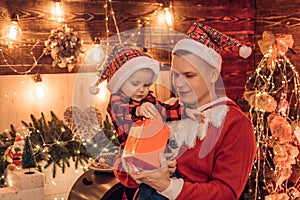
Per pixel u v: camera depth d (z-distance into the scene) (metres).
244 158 1.89
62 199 3.12
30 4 3.34
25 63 3.36
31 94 3.37
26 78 3.36
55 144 3.13
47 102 3.42
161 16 3.83
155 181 1.82
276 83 3.48
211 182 1.88
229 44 2.04
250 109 3.36
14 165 2.94
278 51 3.35
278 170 3.28
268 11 4.11
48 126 3.21
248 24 4.22
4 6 3.26
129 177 2.07
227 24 4.13
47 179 3.07
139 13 3.74
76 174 3.16
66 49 3.30
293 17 3.85
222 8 4.09
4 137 3.15
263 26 4.17
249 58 4.26
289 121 3.55
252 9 4.22
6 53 3.29
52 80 3.42
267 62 3.43
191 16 3.96
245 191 3.47
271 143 3.30
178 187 1.83
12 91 3.32
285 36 3.35
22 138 3.09
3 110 3.29
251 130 1.96
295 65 3.81
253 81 3.54
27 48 3.35
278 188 3.43
